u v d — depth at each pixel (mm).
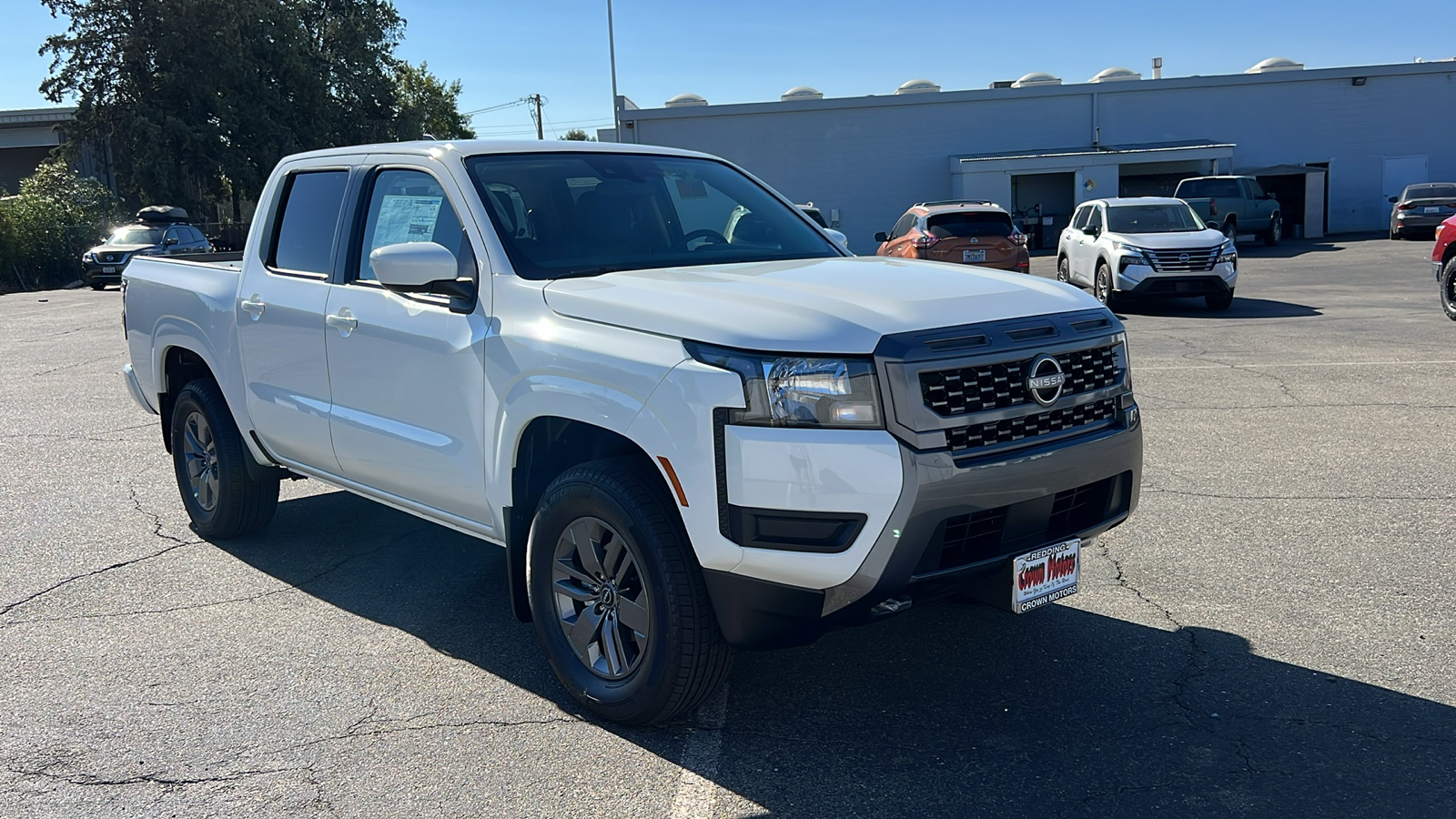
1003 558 3350
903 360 3086
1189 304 17172
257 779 3330
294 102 44938
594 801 3160
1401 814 2949
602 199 4359
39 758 3486
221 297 5344
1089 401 3494
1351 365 10320
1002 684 3844
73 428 9109
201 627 4602
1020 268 18172
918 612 4547
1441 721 3465
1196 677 3844
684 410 3197
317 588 5070
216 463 5668
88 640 4480
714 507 3164
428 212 4297
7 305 24953
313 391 4766
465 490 4031
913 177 36000
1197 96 35844
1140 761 3281
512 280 3855
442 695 3898
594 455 3920
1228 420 8055
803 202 36125
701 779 3262
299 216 5020
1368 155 36188
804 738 3500
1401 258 24969
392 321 4254
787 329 3148
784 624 3256
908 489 3057
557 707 3787
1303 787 3100
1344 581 4707
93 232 35031
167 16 40219
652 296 3492
